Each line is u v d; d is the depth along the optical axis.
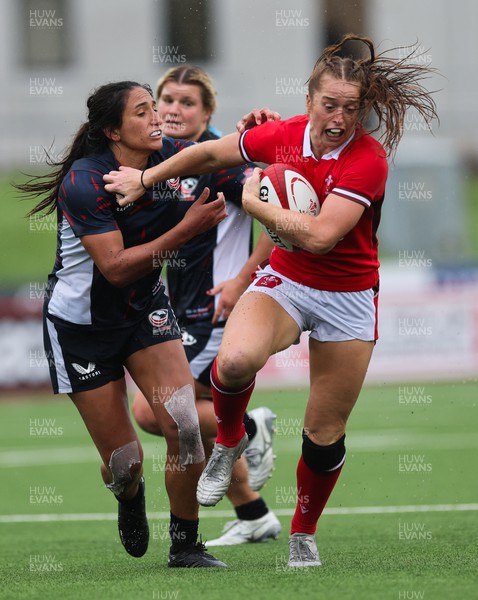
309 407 16.95
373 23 91.81
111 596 14.87
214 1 91.19
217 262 22.17
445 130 90.69
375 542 20.47
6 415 46.84
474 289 51.72
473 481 29.31
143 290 17.48
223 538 21.45
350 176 15.73
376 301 17.17
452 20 91.88
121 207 17.16
